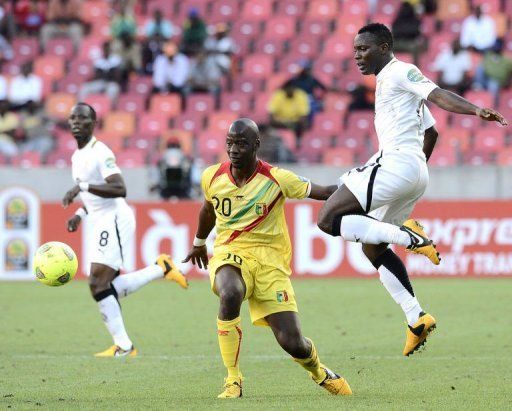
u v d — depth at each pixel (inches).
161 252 2458.2
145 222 2455.7
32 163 2967.5
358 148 2908.5
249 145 1007.0
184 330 1684.3
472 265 2442.2
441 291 2194.9
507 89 3166.8
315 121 3053.6
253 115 3154.5
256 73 3376.0
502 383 1152.8
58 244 1249.4
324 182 2645.2
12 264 2503.7
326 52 3432.6
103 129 3132.4
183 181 2630.4
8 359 1375.5
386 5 3545.8
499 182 2630.4
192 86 3243.1
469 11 3489.2
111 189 1411.2
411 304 1123.9
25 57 3538.4
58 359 1375.5
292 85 3053.6
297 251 2461.9
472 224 2439.7
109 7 3698.3
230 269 1020.5
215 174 1040.2
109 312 1424.7
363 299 2076.8
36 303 2069.4
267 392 1094.4
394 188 1064.2
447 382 1163.3
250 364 1320.1
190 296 2181.3
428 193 2650.1
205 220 1091.9
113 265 1441.9
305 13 3592.5
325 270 2461.9
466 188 2640.3
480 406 989.8
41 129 3075.8
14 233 2498.8
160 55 3292.3
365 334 1620.3
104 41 3553.2
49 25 3595.0
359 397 1048.2
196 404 999.6
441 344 1504.7
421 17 3486.7
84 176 1446.9
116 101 3250.5
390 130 1078.4
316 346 1492.4
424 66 3275.1
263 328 1689.2
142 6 3698.3
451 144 2903.5
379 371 1255.5
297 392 1093.1
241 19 3614.7
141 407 983.0
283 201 1045.8
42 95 3366.1
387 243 1068.5
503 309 1919.3
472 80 3179.1
